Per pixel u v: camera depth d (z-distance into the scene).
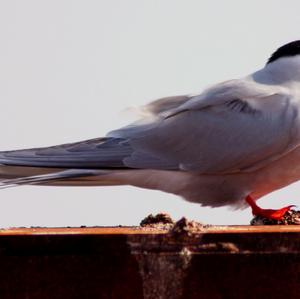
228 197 11.91
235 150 11.57
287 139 11.41
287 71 11.98
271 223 11.40
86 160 11.59
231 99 11.82
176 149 11.80
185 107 12.01
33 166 11.23
